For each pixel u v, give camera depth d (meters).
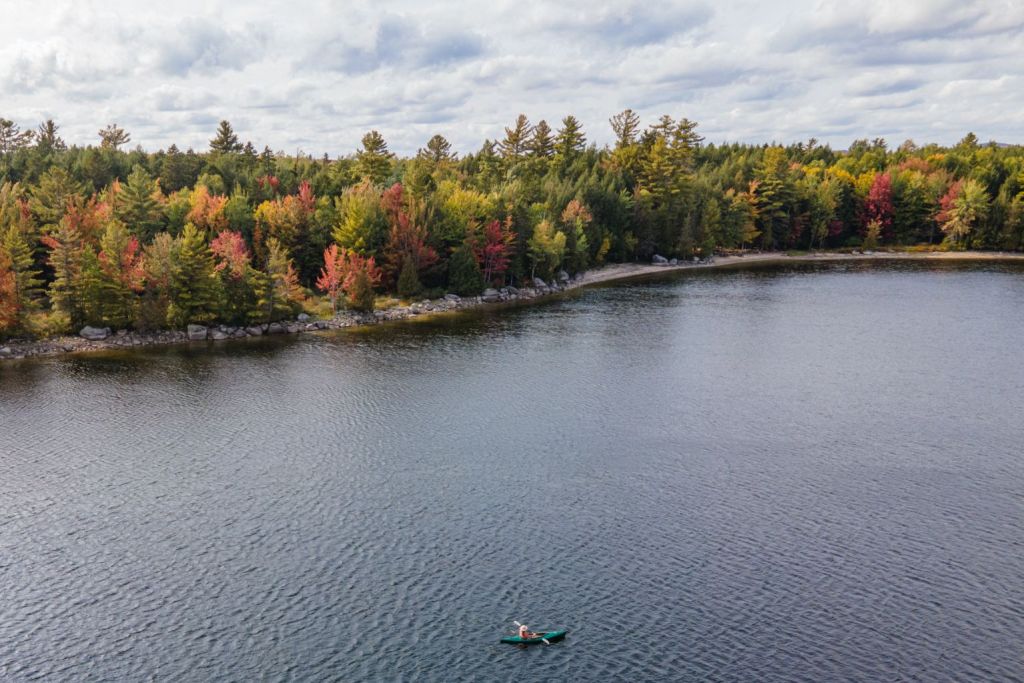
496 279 146.25
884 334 107.75
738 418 71.56
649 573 45.25
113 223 105.19
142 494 54.59
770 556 47.03
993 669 37.00
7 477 56.81
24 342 93.44
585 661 37.69
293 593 43.06
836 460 61.41
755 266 194.12
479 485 56.81
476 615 41.25
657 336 107.25
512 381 83.81
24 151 185.75
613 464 60.75
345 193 149.50
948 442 65.19
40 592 42.78
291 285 116.56
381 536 49.28
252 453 62.31
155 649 38.31
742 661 37.62
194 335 102.88
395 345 101.12
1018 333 107.81
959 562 46.25
